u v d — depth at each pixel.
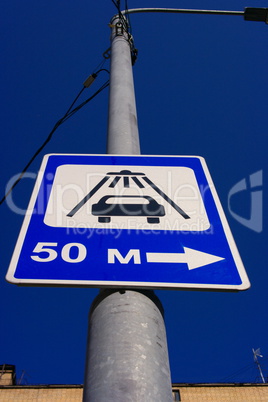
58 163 2.24
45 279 1.57
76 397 16.38
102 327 1.42
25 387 16.64
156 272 1.62
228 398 16.64
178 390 16.94
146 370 1.28
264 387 16.95
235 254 1.73
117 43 3.80
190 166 2.28
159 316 1.50
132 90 3.10
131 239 1.75
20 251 1.67
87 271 1.60
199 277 1.63
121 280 1.57
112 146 2.47
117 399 1.20
